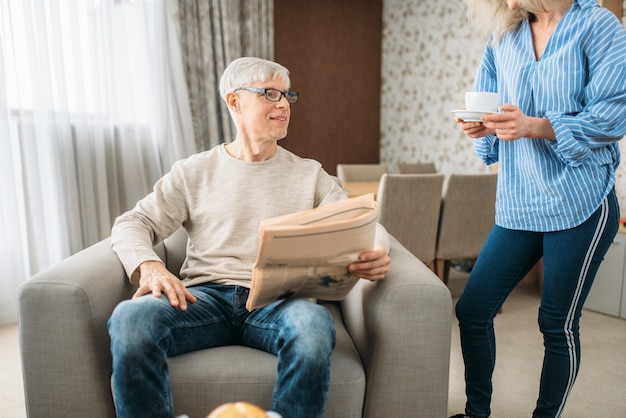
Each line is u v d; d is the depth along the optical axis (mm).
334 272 1179
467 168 4691
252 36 4270
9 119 2717
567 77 1295
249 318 1308
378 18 5379
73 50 2973
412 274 1268
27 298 1167
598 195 1314
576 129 1242
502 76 1476
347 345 1342
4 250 2750
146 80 3453
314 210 1183
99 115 3105
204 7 3898
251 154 1495
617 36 1241
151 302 1160
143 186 3420
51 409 1200
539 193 1379
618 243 2850
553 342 1425
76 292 1167
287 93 1472
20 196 2840
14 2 2711
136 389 1053
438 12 4832
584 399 1944
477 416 1562
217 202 1464
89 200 3102
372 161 5598
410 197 2789
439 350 1229
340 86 5250
